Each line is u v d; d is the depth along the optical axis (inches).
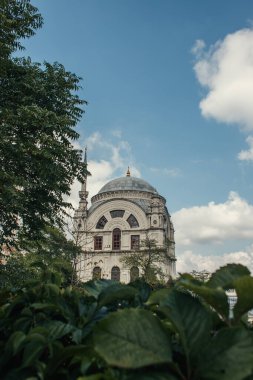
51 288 86.5
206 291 60.5
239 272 72.6
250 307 60.6
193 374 52.6
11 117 556.7
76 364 61.4
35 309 79.7
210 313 62.4
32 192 636.1
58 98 681.6
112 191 2502.5
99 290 90.4
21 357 67.0
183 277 78.2
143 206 2440.9
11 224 621.6
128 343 52.3
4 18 549.3
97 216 2427.4
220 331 54.2
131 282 93.9
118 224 2357.3
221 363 50.5
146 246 1947.6
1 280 559.2
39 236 700.7
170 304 60.4
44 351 66.7
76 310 80.7
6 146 539.5
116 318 54.6
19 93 632.4
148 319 55.4
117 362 49.5
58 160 640.4
